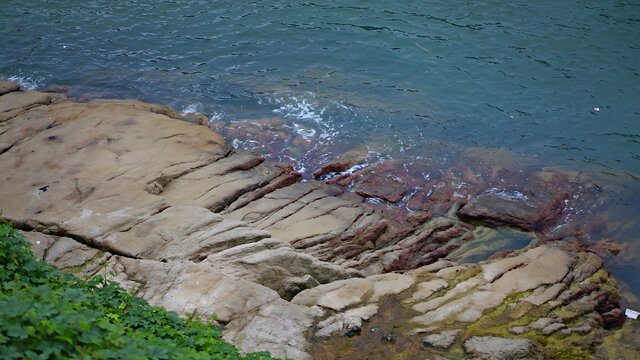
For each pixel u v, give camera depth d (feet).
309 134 51.72
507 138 51.93
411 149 50.06
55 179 38.65
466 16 73.10
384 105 56.54
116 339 16.57
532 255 36.37
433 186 45.70
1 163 40.24
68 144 43.19
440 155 49.39
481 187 45.70
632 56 63.10
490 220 42.14
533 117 54.70
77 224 33.58
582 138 51.67
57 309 16.88
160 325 23.82
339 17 73.31
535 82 59.72
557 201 44.04
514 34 68.44
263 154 48.65
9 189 37.19
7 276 23.35
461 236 41.09
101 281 25.77
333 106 56.03
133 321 23.21
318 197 41.81
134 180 39.04
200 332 23.38
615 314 32.35
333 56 65.16
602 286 34.63
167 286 28.73
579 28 69.10
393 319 29.40
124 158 42.04
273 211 39.40
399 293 31.83
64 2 78.33
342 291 31.37
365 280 32.63
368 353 26.58
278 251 32.42
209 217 35.04
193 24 71.82
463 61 63.52
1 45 65.98
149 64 63.26
